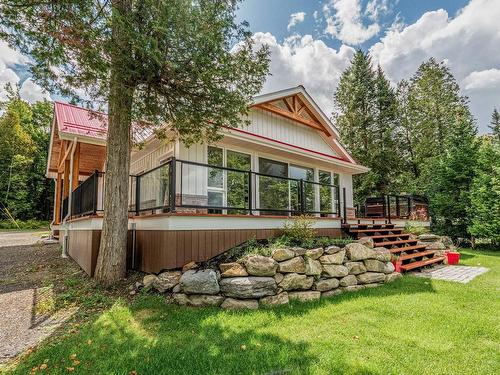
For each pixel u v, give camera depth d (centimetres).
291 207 762
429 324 356
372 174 1958
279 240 579
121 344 301
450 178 1340
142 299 429
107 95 489
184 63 444
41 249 1104
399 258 689
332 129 1181
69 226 938
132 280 518
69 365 266
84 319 382
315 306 421
